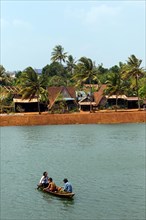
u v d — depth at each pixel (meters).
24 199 32.75
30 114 101.06
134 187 35.50
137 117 94.56
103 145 59.91
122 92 114.31
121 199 32.12
